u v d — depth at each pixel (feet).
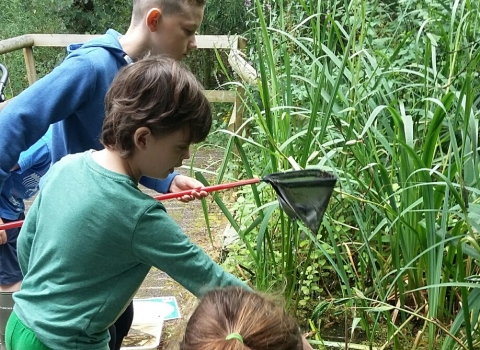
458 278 5.40
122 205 3.96
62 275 4.13
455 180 6.38
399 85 8.86
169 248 3.97
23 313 4.24
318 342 6.36
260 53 6.40
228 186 4.73
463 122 5.96
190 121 4.00
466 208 5.04
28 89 5.00
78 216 4.01
